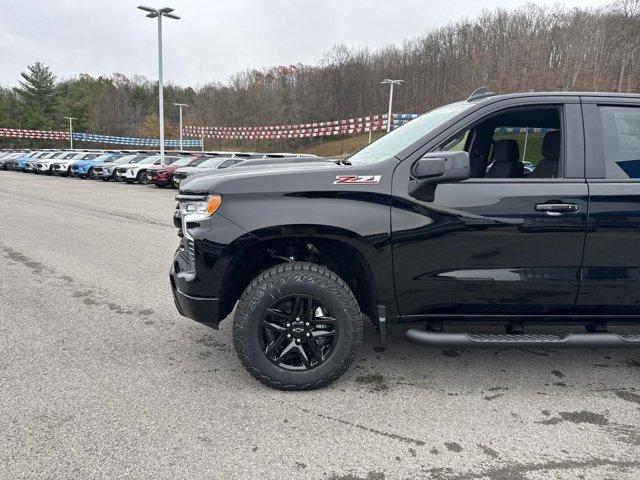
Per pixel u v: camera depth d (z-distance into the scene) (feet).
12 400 9.24
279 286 9.36
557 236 9.29
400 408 9.22
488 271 9.38
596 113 9.73
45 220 33.09
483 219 9.21
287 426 8.52
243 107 239.50
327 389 9.91
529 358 11.67
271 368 9.57
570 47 207.41
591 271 9.43
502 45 221.66
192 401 9.32
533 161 11.80
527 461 7.65
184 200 9.75
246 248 9.25
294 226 9.10
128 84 339.57
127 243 25.25
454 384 10.25
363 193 9.24
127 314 14.29
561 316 9.80
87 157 89.61
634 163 9.61
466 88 216.13
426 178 8.70
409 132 10.94
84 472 7.20
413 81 253.24
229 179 9.40
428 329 10.07
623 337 9.67
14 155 111.34
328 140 236.84
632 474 7.35
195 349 11.82
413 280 9.43
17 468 7.26
